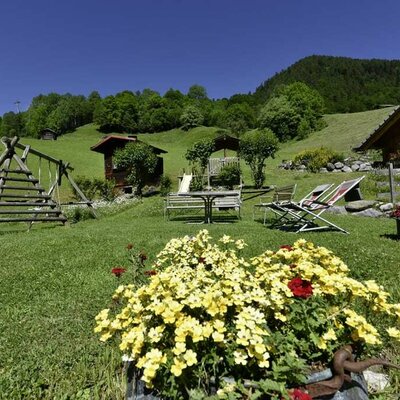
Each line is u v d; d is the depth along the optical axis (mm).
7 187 10734
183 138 79562
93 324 3203
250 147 21391
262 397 1644
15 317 3443
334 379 1692
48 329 3143
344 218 10531
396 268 4332
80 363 2531
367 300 2133
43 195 11383
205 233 3703
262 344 1621
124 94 94312
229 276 2162
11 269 5137
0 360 2609
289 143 64562
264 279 2270
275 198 10773
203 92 112375
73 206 17109
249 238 6836
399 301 3301
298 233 7574
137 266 3420
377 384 2119
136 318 1961
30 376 2387
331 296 2178
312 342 1862
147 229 9156
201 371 1683
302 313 1898
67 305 3697
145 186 23688
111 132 89000
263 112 71812
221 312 1827
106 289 4156
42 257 5844
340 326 1884
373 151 25172
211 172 23469
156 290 2082
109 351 2660
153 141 78500
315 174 22672
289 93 73562
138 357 1812
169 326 1858
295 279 2107
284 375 1646
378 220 9883
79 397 2201
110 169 25250
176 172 30125
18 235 8859
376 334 1773
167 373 1710
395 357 2385
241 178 22109
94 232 8766
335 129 63562
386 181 15297
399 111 15359
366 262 4574
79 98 101500
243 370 1737
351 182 8859
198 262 3266
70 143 51562
